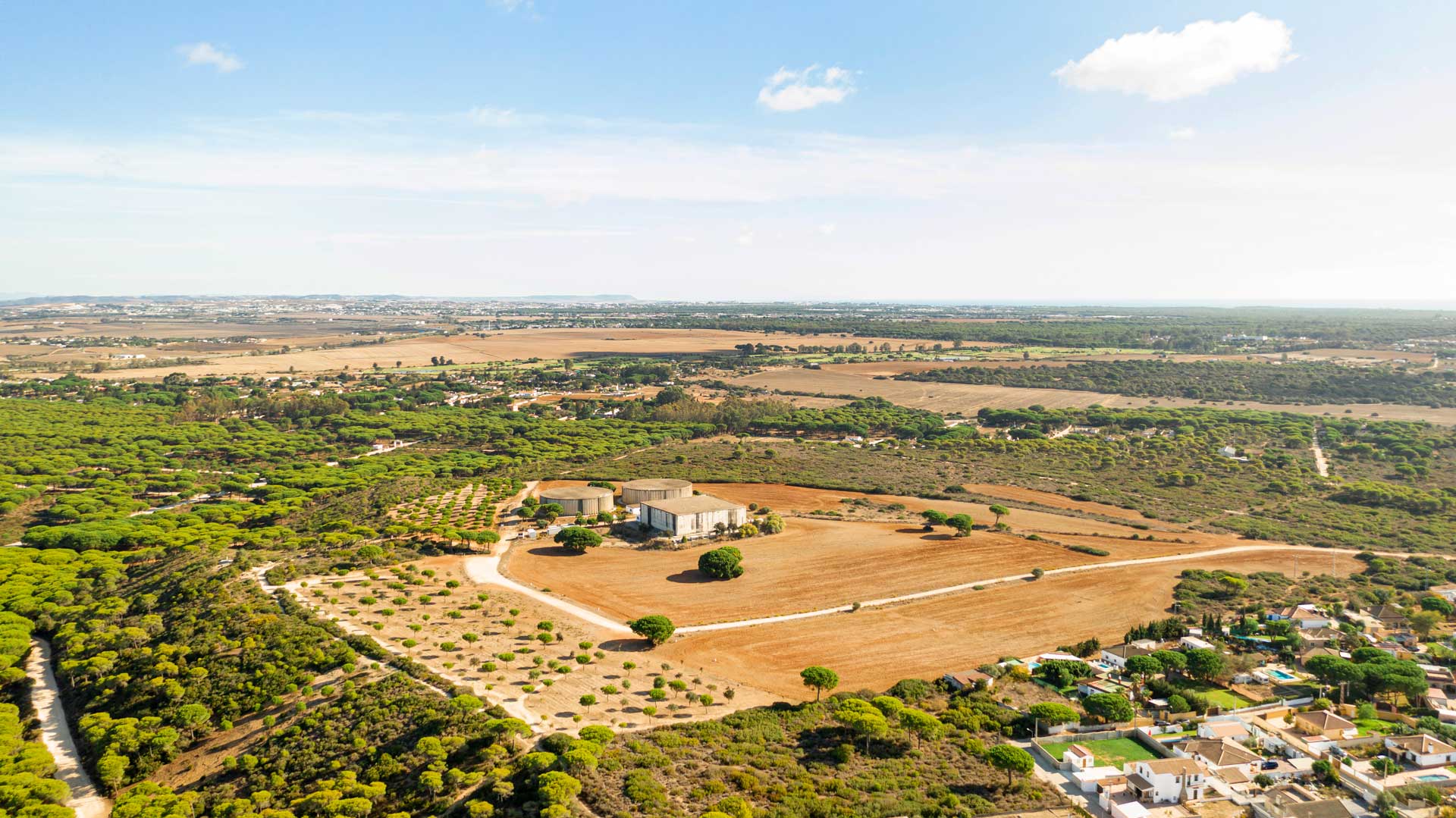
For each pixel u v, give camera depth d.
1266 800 75.94
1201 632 116.44
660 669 101.25
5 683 101.62
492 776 72.00
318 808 69.75
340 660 97.31
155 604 120.81
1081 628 119.00
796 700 94.75
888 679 102.06
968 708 92.12
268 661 97.62
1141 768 78.56
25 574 134.75
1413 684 97.00
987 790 77.06
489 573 137.38
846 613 123.12
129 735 84.06
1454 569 142.50
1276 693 100.88
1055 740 87.06
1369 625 120.25
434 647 104.50
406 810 69.88
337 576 131.12
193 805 73.69
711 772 75.75
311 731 83.56
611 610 122.56
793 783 75.00
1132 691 99.12
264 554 140.25
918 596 130.38
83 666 101.38
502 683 94.12
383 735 81.12
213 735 87.19
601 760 74.94
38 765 80.44
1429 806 75.19
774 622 118.94
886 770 79.19
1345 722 90.44
